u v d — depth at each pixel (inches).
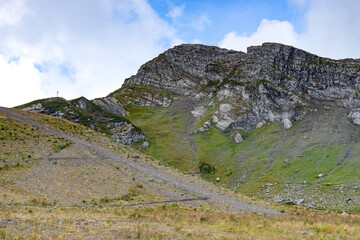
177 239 866.8
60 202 1422.2
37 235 799.1
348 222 1344.7
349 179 3961.6
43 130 2429.9
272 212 1847.9
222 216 1332.4
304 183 4148.6
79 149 2228.1
